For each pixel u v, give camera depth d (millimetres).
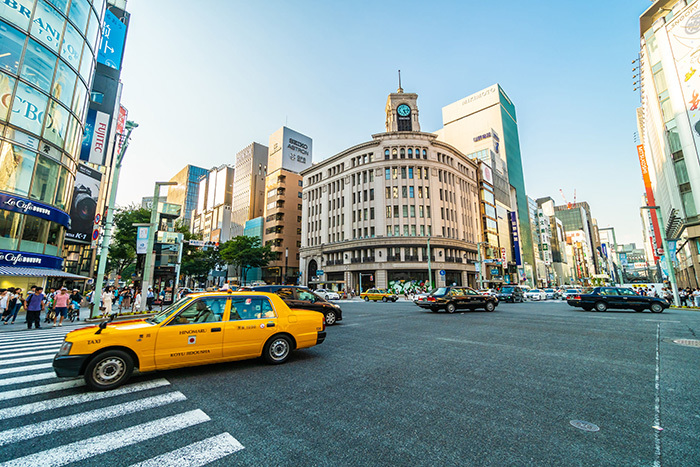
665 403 4195
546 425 3598
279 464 2846
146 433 3453
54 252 19578
